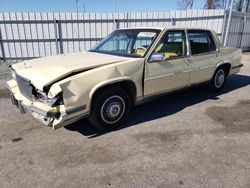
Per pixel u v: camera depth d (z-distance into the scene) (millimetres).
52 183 2539
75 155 3064
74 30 12594
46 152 3133
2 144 3336
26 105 3311
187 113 4504
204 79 5211
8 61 12492
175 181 2564
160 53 3980
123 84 3711
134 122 4070
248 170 2748
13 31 12203
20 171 2736
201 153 3107
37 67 3564
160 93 4270
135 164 2869
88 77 3211
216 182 2543
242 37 15859
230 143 3375
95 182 2555
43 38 12484
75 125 3941
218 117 4320
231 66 5867
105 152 3133
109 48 4738
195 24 13250
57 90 2959
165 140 3449
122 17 12672
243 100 5332
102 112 3551
